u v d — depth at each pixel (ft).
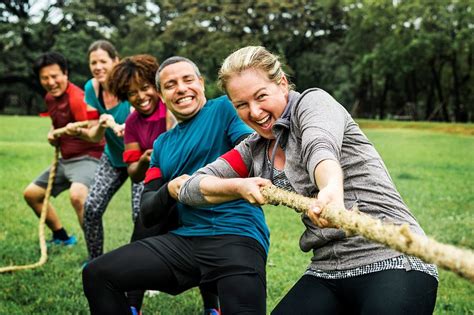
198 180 9.55
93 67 17.80
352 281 8.53
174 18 143.74
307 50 148.36
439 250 5.45
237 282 10.27
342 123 8.38
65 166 19.36
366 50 130.52
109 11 157.58
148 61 14.30
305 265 18.53
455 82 123.34
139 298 12.80
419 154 53.36
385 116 155.12
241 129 11.14
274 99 8.77
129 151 14.80
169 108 11.71
